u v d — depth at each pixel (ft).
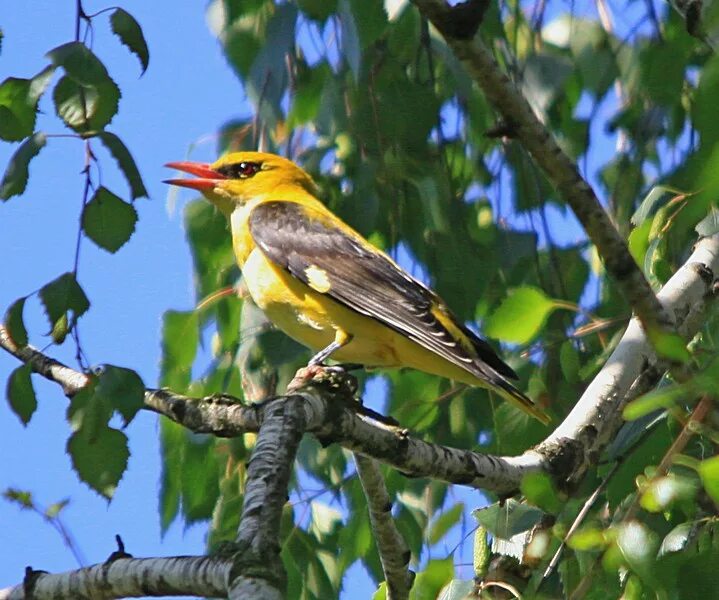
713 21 18.89
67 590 24.36
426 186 39.04
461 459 30.22
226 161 43.60
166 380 37.93
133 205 26.08
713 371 20.13
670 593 22.34
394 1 33.55
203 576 22.30
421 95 38.86
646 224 29.07
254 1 37.11
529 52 39.19
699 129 16.26
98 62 25.96
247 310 38.81
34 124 26.37
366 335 38.58
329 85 38.47
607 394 32.48
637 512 24.85
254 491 24.22
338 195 40.96
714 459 19.88
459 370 38.19
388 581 32.04
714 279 32.60
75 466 25.75
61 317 25.99
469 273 39.58
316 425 28.37
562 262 41.73
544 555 25.63
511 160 41.60
